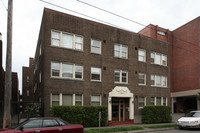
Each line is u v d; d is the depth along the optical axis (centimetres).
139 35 2352
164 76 2542
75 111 1623
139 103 2222
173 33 3784
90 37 1950
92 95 1895
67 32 1811
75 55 1830
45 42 1686
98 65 1964
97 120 1716
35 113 1577
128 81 2161
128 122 2066
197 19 3259
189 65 3372
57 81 1700
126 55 2203
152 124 2000
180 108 3656
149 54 2409
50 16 1739
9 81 1025
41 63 1858
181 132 1476
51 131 928
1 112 1562
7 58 1031
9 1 1065
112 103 2086
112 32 2116
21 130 874
